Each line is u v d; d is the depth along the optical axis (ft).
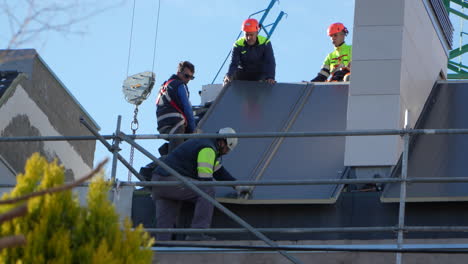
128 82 82.23
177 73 79.46
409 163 73.61
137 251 41.65
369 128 76.18
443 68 89.97
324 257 62.80
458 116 80.02
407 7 79.46
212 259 64.13
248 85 85.51
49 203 41.32
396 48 77.87
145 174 75.20
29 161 42.83
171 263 64.03
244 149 76.59
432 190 69.10
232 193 70.74
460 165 72.18
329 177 72.90
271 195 70.49
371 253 62.44
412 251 59.31
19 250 40.42
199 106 92.68
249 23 86.43
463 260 61.41
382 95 76.79
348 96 79.05
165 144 80.18
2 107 86.53
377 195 69.97
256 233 62.13
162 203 68.59
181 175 67.46
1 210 40.91
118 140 66.90
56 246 40.42
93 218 41.75
